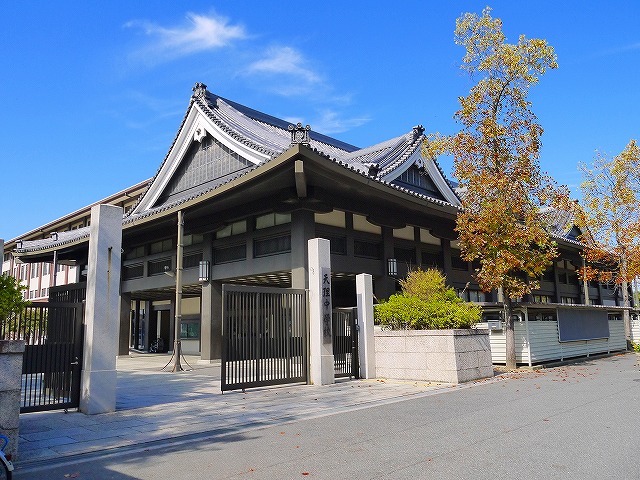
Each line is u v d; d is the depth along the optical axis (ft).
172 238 79.82
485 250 53.57
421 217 73.92
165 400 35.04
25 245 96.63
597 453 18.80
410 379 44.37
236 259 67.62
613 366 55.16
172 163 79.87
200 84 79.15
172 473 17.90
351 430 24.02
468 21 54.03
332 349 43.65
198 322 87.76
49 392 30.04
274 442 21.99
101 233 31.99
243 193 60.44
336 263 62.03
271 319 41.65
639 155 81.56
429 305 45.83
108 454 20.92
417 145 76.69
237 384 38.47
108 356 31.01
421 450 19.86
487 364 45.83
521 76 52.90
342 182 54.90
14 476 18.10
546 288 103.91
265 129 76.54
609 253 84.53
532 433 22.25
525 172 52.13
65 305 30.91
